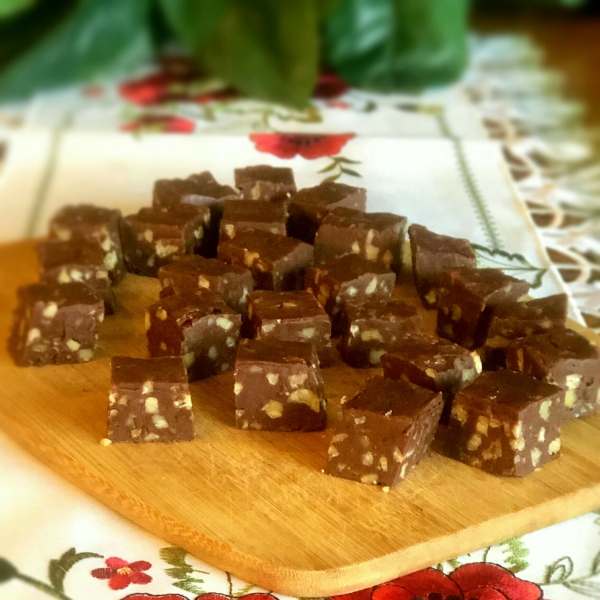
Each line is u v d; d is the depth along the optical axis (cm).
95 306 33
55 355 34
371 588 26
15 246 37
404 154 47
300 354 31
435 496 28
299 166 45
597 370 31
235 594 26
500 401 29
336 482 29
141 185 41
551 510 28
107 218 38
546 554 27
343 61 42
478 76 44
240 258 37
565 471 29
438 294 38
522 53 42
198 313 33
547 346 32
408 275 40
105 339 36
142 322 37
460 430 29
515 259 41
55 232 37
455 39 40
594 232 43
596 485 29
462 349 32
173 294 35
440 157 46
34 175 37
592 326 37
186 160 44
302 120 48
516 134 48
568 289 39
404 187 45
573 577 27
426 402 29
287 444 30
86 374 34
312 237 40
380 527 27
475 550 28
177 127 46
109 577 26
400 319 34
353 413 28
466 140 48
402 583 26
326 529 27
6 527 27
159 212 39
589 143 48
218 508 27
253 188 41
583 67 39
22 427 31
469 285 35
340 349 35
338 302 35
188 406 30
